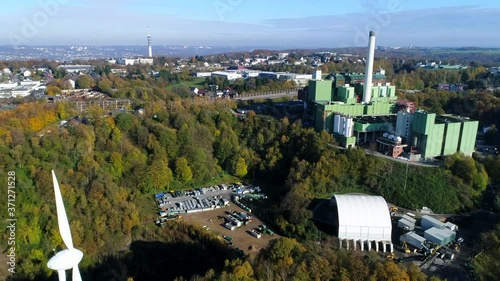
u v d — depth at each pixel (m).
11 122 169.88
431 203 155.50
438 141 178.38
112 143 182.00
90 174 152.62
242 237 140.88
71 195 138.00
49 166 144.50
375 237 133.38
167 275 127.81
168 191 181.50
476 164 168.00
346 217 134.62
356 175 172.88
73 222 129.12
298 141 193.62
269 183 193.00
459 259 121.25
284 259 92.75
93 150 175.75
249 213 161.38
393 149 180.88
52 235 123.75
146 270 128.62
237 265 92.25
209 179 193.38
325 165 170.38
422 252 126.25
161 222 149.62
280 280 86.81
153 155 188.00
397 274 85.75
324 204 158.38
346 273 86.94
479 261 113.38
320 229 144.38
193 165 190.00
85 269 122.94
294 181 170.12
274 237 142.12
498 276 105.12
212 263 126.19
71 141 166.12
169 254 135.00
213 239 133.50
